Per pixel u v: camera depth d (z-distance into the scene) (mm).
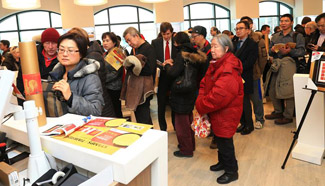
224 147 2256
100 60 2383
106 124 1124
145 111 2979
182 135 2811
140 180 963
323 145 2662
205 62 2605
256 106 3590
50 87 1484
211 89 2207
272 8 10383
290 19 3648
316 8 9742
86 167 912
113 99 3422
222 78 2066
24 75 1118
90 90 1440
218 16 10016
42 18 8469
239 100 2152
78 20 7438
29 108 934
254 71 3436
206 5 9859
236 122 2184
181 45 2557
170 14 8320
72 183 845
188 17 9742
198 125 2293
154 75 3064
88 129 1077
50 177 938
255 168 2543
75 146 940
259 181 2312
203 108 2182
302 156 2641
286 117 3717
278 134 3355
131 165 836
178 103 2689
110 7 9062
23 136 1130
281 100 3865
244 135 3391
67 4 7285
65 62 1425
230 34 6004
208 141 3283
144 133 1024
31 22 8375
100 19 9047
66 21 7348
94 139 981
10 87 754
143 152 893
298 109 2744
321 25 3010
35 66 1123
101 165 864
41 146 1040
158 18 8250
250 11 9070
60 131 1036
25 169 1097
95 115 1428
